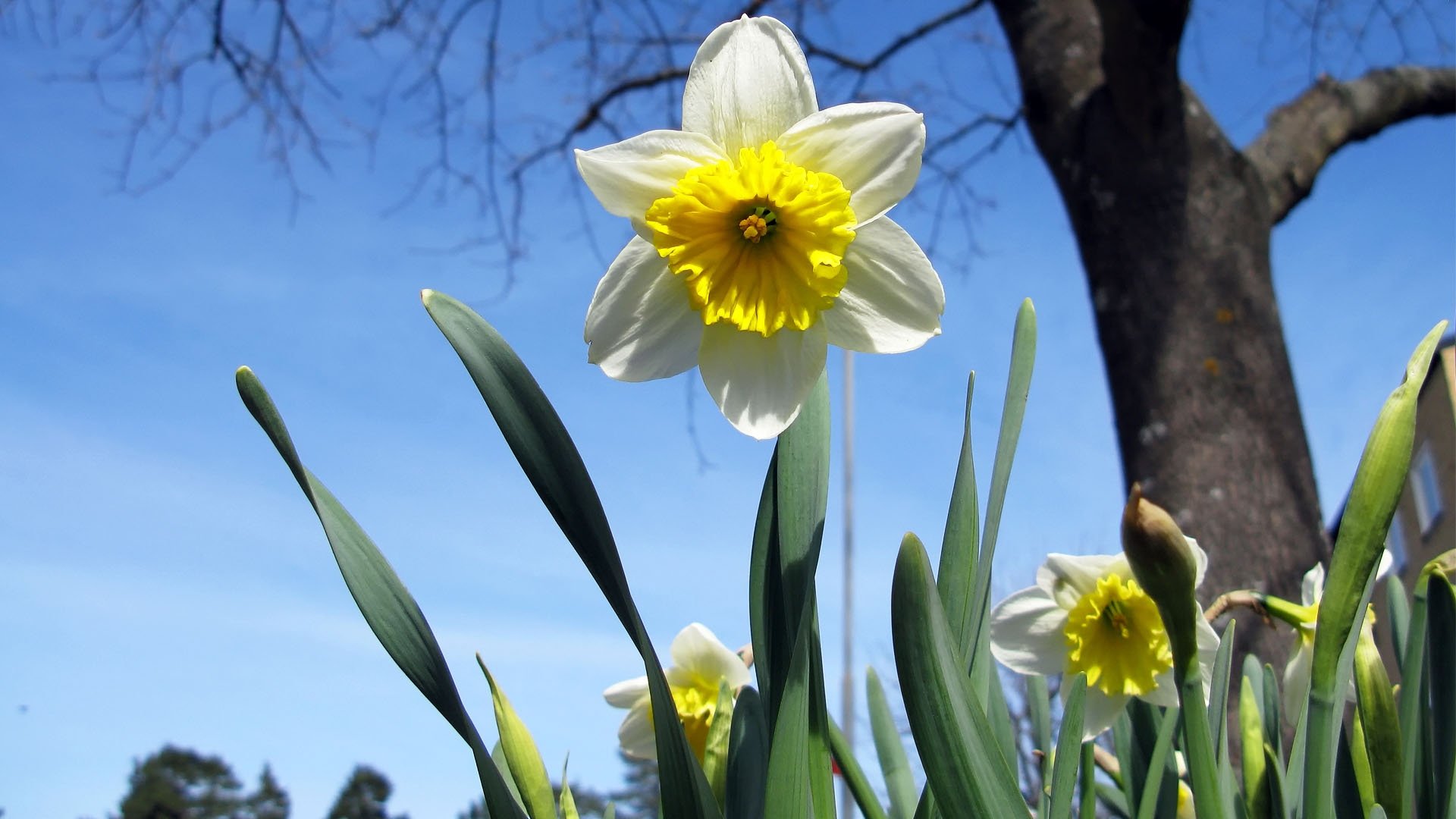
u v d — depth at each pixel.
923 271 0.27
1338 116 1.41
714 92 0.28
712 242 0.28
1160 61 1.19
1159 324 1.13
